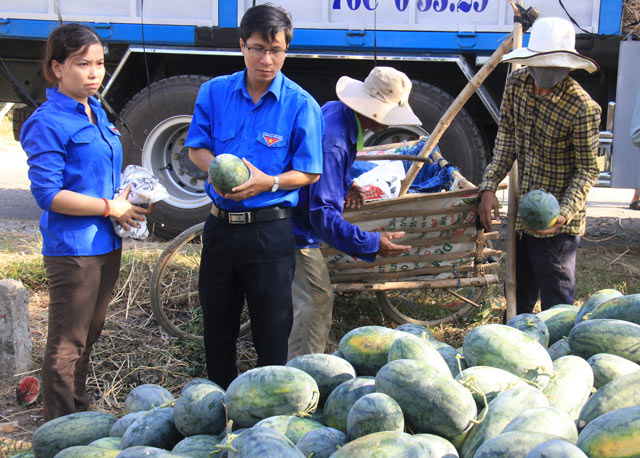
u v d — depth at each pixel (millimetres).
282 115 3066
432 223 4141
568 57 3395
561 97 3602
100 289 3281
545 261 3883
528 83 3746
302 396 2055
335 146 3273
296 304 3781
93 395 4031
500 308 5379
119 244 3260
